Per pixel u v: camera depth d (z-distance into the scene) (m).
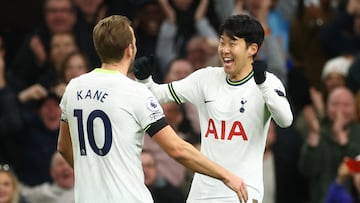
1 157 16.64
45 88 17.14
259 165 11.95
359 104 17.08
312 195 16.91
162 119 11.14
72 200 15.84
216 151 11.91
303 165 16.84
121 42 11.16
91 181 11.21
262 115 11.87
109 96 11.16
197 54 18.11
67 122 11.48
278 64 18.11
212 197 11.87
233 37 11.73
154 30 18.45
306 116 17.48
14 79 17.70
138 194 11.16
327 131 16.92
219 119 11.91
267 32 18.16
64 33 17.77
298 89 18.14
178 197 15.94
